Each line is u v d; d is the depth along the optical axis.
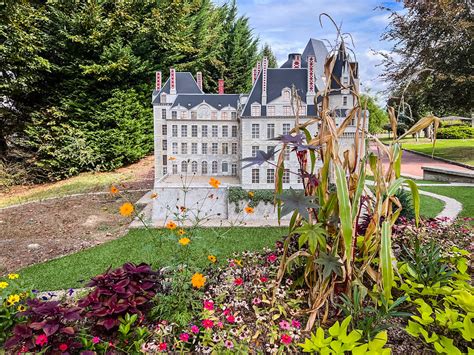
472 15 15.82
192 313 2.90
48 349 2.59
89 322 3.11
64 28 15.98
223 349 2.44
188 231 4.18
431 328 2.47
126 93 17.62
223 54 25.19
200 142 10.38
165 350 2.54
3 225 9.30
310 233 2.53
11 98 17.06
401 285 2.84
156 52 18.88
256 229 8.17
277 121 9.23
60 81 17.41
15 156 17.22
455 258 3.24
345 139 8.06
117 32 17.03
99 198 12.47
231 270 3.56
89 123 17.11
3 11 13.93
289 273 3.15
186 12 20.28
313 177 2.82
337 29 2.75
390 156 2.75
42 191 14.78
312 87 9.20
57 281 5.43
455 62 16.02
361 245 2.98
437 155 20.55
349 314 2.47
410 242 3.64
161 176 11.03
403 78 16.61
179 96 10.62
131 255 6.55
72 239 7.97
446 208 9.16
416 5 16.75
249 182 9.44
